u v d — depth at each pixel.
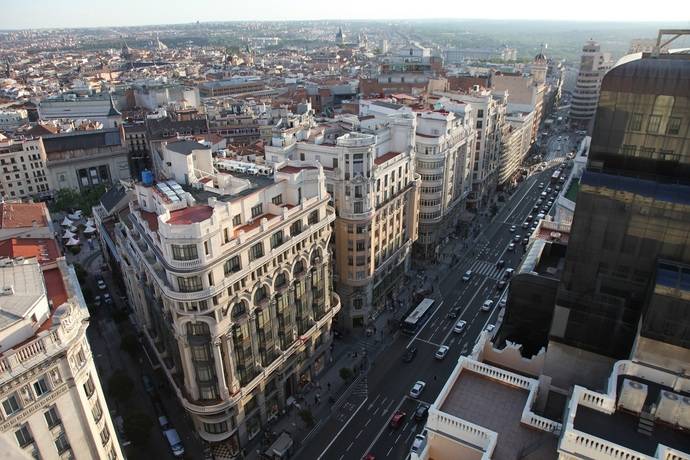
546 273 73.88
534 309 70.00
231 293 85.62
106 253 158.50
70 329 60.09
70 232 186.00
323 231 107.12
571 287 55.72
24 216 110.12
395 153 143.25
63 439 60.59
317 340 114.56
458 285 155.12
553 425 49.56
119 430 99.94
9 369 53.91
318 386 112.81
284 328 101.00
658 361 49.75
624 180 49.38
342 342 128.88
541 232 93.81
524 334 71.38
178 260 77.94
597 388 58.31
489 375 58.19
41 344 56.19
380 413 105.19
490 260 171.12
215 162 111.62
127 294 136.88
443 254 175.50
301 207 98.38
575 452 42.06
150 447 96.94
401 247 148.62
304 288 104.62
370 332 130.75
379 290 139.38
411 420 103.12
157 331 105.75
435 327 133.62
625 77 47.88
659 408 43.62
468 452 50.59
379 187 129.50
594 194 51.22
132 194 119.25
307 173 100.94
